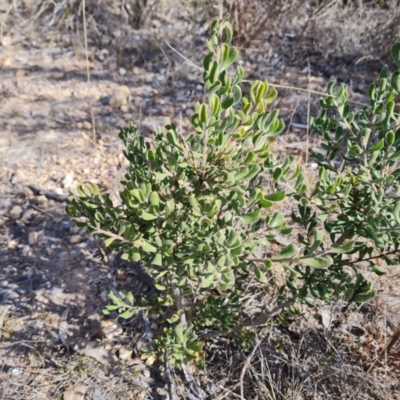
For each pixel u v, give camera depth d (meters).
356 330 1.92
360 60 3.29
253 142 1.16
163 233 1.35
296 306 1.75
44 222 2.35
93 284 2.08
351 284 1.40
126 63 3.39
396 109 1.84
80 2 3.63
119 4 3.72
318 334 1.88
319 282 1.48
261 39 3.50
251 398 1.71
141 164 1.43
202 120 1.11
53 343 1.88
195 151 1.28
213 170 1.25
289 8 3.44
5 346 1.88
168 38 3.54
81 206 1.36
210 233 1.25
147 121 2.91
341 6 3.58
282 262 1.15
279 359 1.79
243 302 1.89
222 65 1.12
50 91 3.13
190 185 1.33
